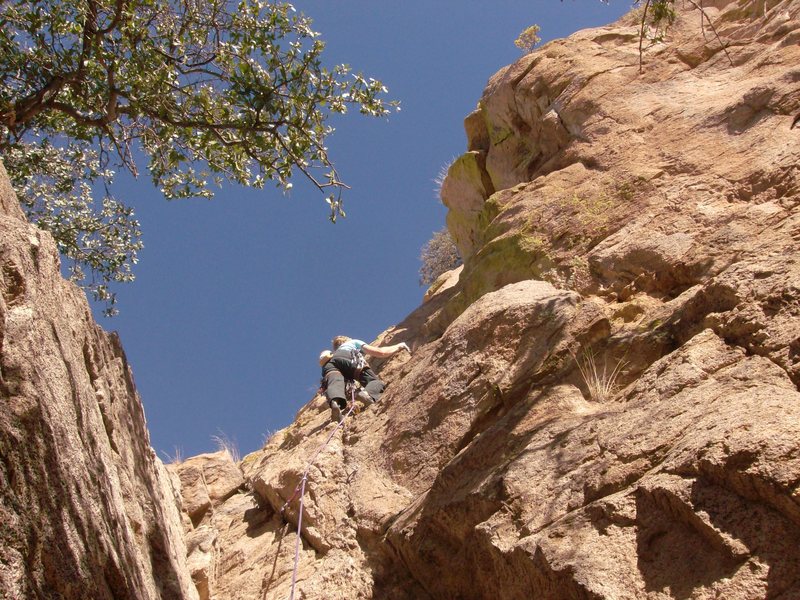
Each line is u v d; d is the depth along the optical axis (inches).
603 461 169.6
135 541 171.8
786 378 163.2
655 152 304.0
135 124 303.1
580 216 295.1
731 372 172.1
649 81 341.7
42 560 127.0
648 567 141.8
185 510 276.4
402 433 245.8
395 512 220.5
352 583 210.7
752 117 289.6
